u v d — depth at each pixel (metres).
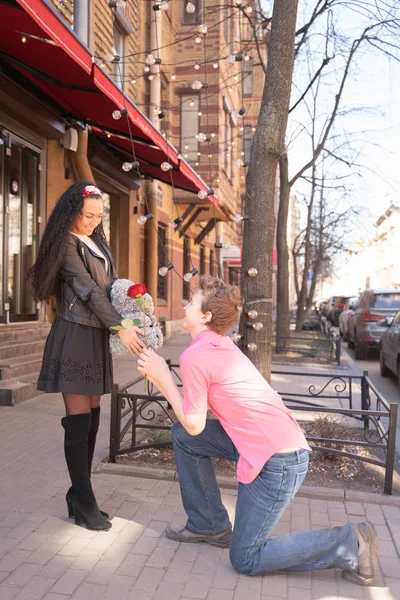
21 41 5.15
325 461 4.61
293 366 11.22
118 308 2.96
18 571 2.68
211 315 2.67
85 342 2.93
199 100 15.82
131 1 11.94
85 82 6.11
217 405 2.59
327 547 2.60
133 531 3.16
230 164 19.06
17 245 8.14
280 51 4.67
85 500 3.11
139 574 2.70
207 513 2.98
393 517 3.54
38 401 6.54
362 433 5.56
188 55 15.80
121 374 9.22
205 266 21.45
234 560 2.67
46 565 2.75
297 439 2.57
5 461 4.36
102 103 6.77
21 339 7.90
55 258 2.86
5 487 3.80
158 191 13.99
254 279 4.70
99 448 4.75
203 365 2.54
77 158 9.02
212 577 2.70
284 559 2.60
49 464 4.30
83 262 2.95
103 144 9.55
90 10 9.05
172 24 15.42
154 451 4.61
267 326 4.71
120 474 4.13
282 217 13.70
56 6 7.90
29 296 8.52
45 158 8.65
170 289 16.05
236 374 2.57
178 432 2.96
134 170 10.07
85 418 3.06
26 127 8.00
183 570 2.75
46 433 5.18
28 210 8.40
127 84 11.79
